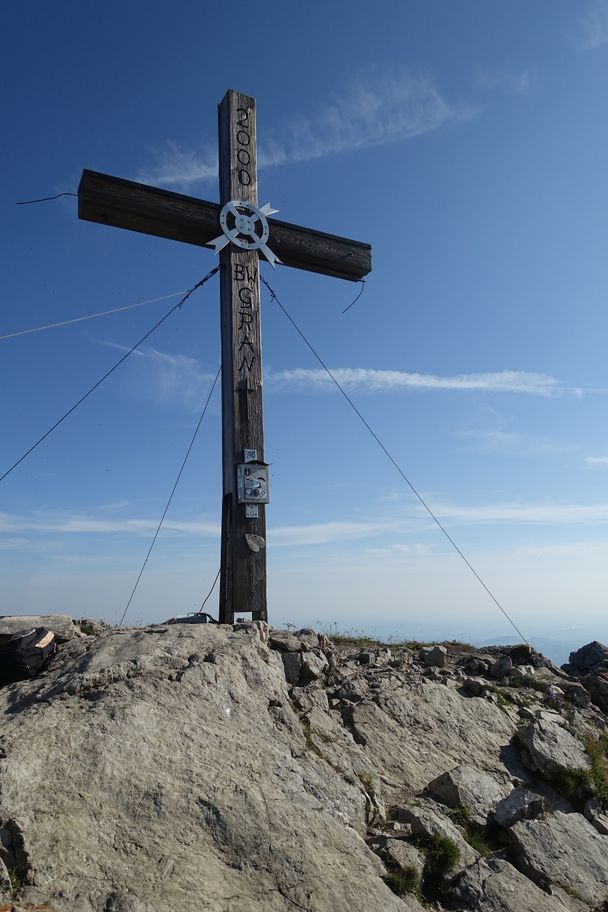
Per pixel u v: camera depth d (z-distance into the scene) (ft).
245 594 29.66
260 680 23.91
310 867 17.17
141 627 28.73
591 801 24.41
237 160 33.24
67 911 14.30
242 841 17.24
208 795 18.17
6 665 22.89
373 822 20.56
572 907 19.65
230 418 31.19
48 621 27.02
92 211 30.42
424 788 23.20
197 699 21.70
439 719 26.73
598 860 21.66
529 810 22.68
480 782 23.29
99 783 17.53
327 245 35.27
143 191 30.63
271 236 33.55
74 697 20.79
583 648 41.55
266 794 18.98
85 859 15.57
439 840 19.97
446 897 18.80
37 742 18.24
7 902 14.17
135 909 14.65
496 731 27.27
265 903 15.97
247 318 32.07
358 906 16.67
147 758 18.72
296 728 22.80
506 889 19.27
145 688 21.42
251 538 30.17
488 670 32.81
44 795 16.75
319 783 20.51
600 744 28.04
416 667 30.91
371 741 24.27
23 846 15.38
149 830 16.75
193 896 15.44
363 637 38.01
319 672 27.14
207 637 25.39
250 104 34.01
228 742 20.52
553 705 30.50
